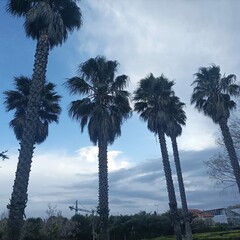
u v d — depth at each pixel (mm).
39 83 13656
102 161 20234
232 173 28656
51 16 14906
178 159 34594
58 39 15734
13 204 11164
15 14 16422
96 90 22453
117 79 22734
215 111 28078
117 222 54312
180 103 34594
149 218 55500
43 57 14234
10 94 22328
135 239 52938
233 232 45281
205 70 29203
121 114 22266
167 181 25406
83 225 48594
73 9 16875
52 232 42125
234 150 25500
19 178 11648
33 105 13141
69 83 22469
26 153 12164
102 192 19438
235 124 27203
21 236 11039
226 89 27922
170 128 32031
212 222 65562
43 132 22094
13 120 22109
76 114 22266
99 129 21000
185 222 32719
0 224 28000
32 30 15625
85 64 22828
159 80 28281
